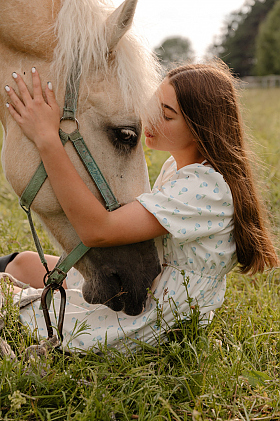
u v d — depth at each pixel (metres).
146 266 1.62
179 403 1.40
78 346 1.68
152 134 1.75
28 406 1.36
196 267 1.70
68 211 1.50
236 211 1.69
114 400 1.34
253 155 1.93
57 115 1.49
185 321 1.72
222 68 1.90
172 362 1.67
